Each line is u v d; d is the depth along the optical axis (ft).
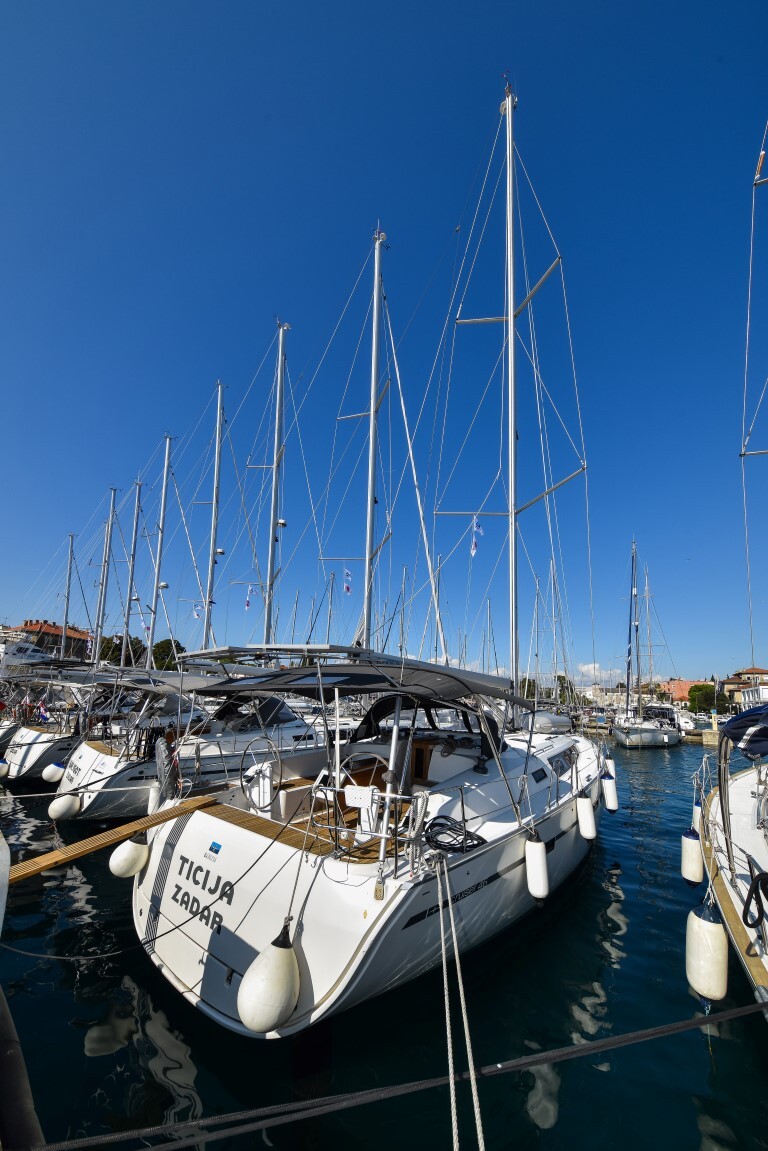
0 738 44.39
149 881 15.67
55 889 23.34
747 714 16.11
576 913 21.30
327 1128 11.16
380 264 41.52
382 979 12.54
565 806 21.35
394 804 16.07
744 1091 12.21
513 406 29.81
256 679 19.44
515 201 31.53
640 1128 11.25
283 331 54.39
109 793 29.35
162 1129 6.95
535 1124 11.32
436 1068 12.82
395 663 16.22
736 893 16.16
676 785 53.06
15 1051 6.26
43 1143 5.35
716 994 13.74
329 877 12.80
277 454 52.47
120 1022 14.16
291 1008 11.40
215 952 13.28
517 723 30.94
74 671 44.37
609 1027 14.38
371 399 39.29
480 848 15.40
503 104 32.12
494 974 16.87
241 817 15.58
